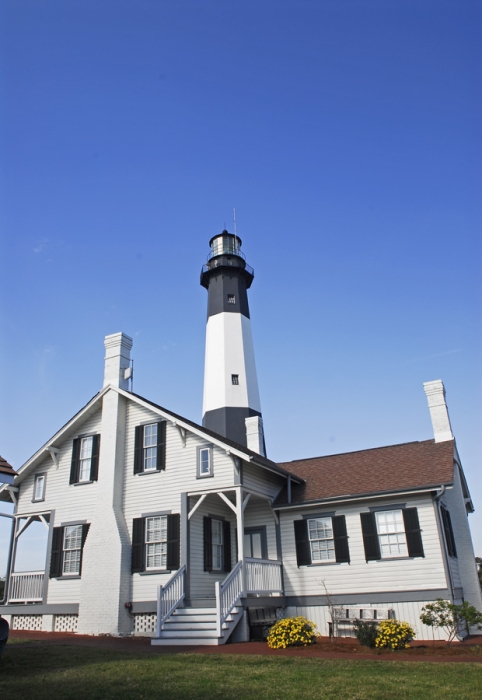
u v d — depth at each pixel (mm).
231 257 36969
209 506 20094
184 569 17953
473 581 19781
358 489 18938
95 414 22141
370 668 10383
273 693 8320
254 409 33094
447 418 21125
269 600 17906
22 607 20719
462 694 8156
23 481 22891
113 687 8656
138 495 20031
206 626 15617
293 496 20141
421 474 18453
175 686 8734
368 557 18000
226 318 35250
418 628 16688
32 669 10250
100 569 19109
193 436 19812
